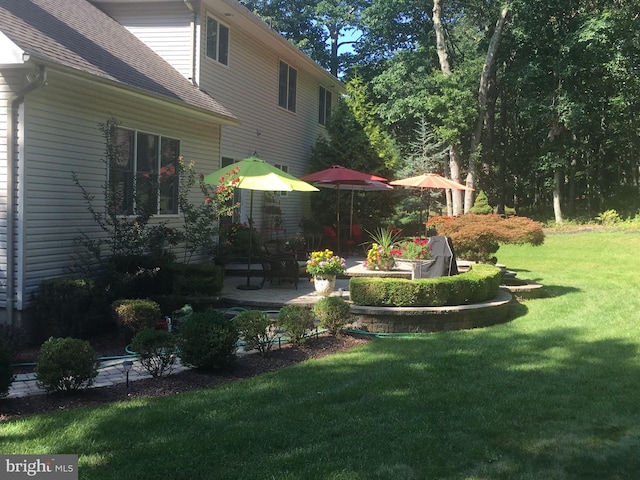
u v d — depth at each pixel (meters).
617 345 6.57
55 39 7.68
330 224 18.16
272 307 8.12
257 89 14.61
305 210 18.48
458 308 7.79
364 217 18.50
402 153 26.45
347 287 9.59
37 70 6.47
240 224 12.23
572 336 7.10
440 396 4.68
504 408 4.39
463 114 22.67
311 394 4.74
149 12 11.84
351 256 15.11
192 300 8.21
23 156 6.69
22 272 6.73
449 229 10.59
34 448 3.57
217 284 8.69
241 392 4.76
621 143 25.83
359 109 19.41
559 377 5.27
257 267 11.41
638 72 22.62
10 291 6.71
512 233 9.77
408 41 29.97
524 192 33.25
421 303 7.85
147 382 5.18
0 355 4.48
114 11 12.08
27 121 6.73
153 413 4.20
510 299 8.93
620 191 27.62
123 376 5.40
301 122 18.19
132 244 7.84
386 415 4.23
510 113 30.64
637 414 4.28
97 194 8.15
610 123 25.59
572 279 12.88
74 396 4.73
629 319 8.16
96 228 8.12
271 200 15.62
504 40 25.08
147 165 9.43
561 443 3.74
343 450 3.57
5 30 6.38
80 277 7.38
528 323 8.11
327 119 20.56
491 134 27.50
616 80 22.91
